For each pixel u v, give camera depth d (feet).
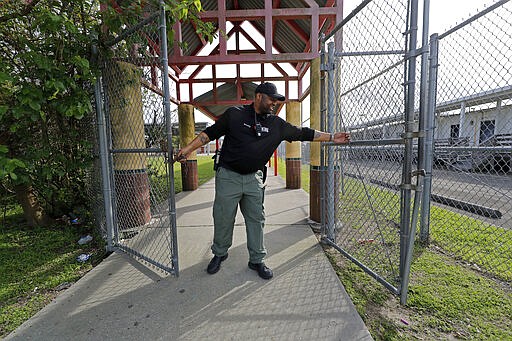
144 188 11.59
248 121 6.75
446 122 19.29
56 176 11.51
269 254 8.76
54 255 9.14
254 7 19.94
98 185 10.07
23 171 9.18
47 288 7.14
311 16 12.03
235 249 9.22
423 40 7.32
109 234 9.17
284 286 6.85
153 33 7.98
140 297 6.46
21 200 11.48
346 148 10.21
